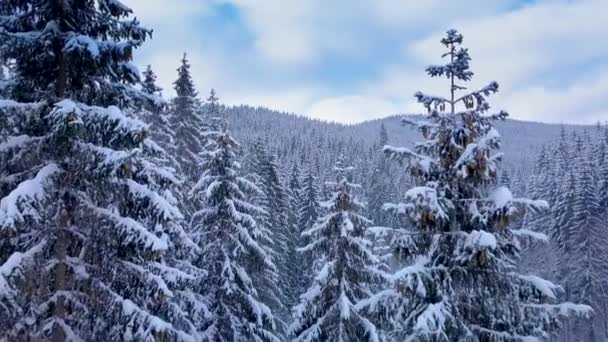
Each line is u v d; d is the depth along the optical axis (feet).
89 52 31.45
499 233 36.32
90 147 30.86
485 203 35.65
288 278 130.31
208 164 66.49
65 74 33.17
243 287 63.57
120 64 35.22
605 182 185.78
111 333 32.27
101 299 31.96
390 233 38.14
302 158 389.60
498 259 35.24
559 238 168.45
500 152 37.24
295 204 173.27
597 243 160.35
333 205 58.08
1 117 30.07
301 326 57.31
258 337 62.59
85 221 32.30
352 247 56.29
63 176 31.68
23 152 31.04
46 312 31.71
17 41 30.09
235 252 62.59
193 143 96.48
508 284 34.73
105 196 32.91
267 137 542.16
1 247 30.78
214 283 62.28
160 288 31.50
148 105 36.17
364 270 56.65
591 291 154.20
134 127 29.63
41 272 30.42
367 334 52.65
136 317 30.37
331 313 54.08
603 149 221.46
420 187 34.91
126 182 32.17
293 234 143.95
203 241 64.18
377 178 299.38
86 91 35.12
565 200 171.32
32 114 31.01
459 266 35.40
